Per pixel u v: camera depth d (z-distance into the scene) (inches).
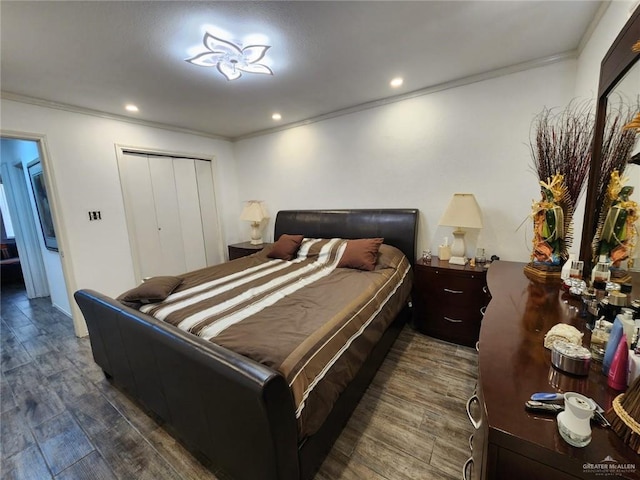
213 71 82.2
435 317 95.9
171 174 144.1
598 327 32.8
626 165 43.1
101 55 71.5
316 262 109.4
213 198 164.6
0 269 177.2
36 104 97.3
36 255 153.9
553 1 57.3
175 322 60.2
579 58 74.9
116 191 121.2
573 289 50.8
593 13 61.3
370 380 70.6
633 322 28.7
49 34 61.9
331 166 130.7
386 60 80.0
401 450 55.2
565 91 79.4
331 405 48.3
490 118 91.7
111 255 120.3
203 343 45.2
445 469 51.1
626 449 20.9
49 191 102.3
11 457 56.4
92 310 70.3
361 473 50.8
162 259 142.3
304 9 57.4
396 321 92.8
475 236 99.1
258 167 160.2
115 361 69.2
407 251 109.4
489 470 24.6
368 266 94.2
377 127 114.7
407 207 112.8
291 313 61.7
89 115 111.4
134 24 59.9
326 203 136.1
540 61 80.8
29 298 153.6
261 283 84.9
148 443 58.7
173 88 93.6
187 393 49.0
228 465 46.7
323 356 48.7
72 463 54.7
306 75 88.1
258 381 35.7
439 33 67.5
